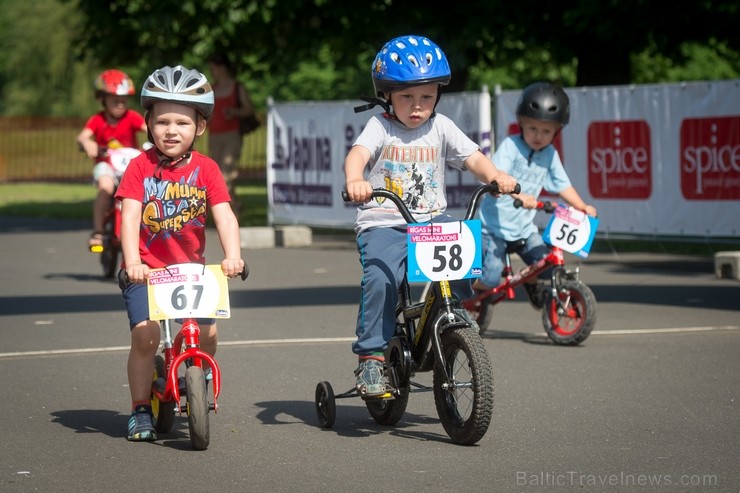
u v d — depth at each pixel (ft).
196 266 47.70
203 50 182.29
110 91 103.09
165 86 47.19
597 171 122.31
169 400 49.06
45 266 119.03
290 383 61.52
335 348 71.56
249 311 87.40
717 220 114.21
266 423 52.44
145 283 48.42
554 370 64.23
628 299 91.71
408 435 49.93
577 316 72.38
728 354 68.33
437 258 47.47
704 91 113.91
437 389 48.19
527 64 260.21
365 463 45.03
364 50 178.40
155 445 48.39
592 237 73.72
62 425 52.26
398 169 50.16
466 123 124.57
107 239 105.40
